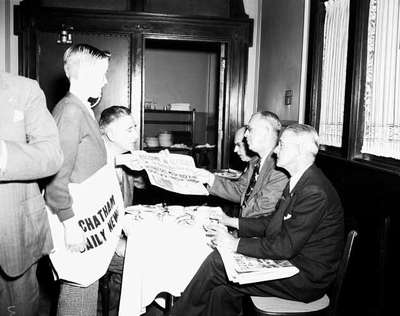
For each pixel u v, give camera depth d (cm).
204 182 296
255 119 265
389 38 238
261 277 184
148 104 667
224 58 500
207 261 207
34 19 457
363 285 240
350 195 262
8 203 154
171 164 264
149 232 216
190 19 475
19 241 157
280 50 420
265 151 268
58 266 201
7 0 456
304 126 220
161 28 473
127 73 474
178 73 718
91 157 202
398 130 229
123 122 262
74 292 210
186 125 711
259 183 264
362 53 260
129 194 297
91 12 460
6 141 140
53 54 464
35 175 144
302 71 358
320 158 307
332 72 308
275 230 219
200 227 228
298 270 192
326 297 217
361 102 262
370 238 236
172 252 207
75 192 198
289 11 396
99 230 205
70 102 196
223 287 216
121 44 471
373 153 252
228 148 502
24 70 462
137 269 209
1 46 461
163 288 208
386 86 239
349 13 272
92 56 200
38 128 155
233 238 210
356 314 245
